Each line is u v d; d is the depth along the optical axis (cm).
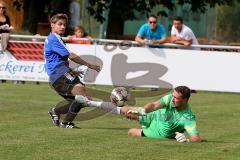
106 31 7044
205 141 2356
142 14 7106
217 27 12381
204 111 3403
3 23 4562
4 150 2044
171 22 7400
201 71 4381
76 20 6209
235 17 12469
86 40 4412
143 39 4456
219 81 4372
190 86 4391
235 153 2105
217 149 2173
